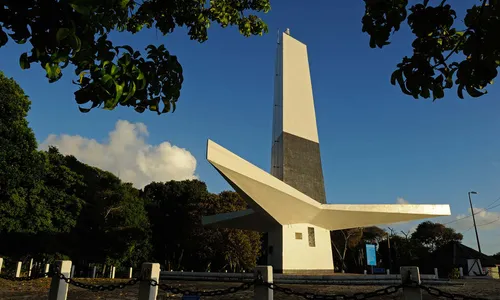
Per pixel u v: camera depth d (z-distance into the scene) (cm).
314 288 1245
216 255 2992
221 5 534
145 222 2817
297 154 1931
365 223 1925
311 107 2116
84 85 275
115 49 294
